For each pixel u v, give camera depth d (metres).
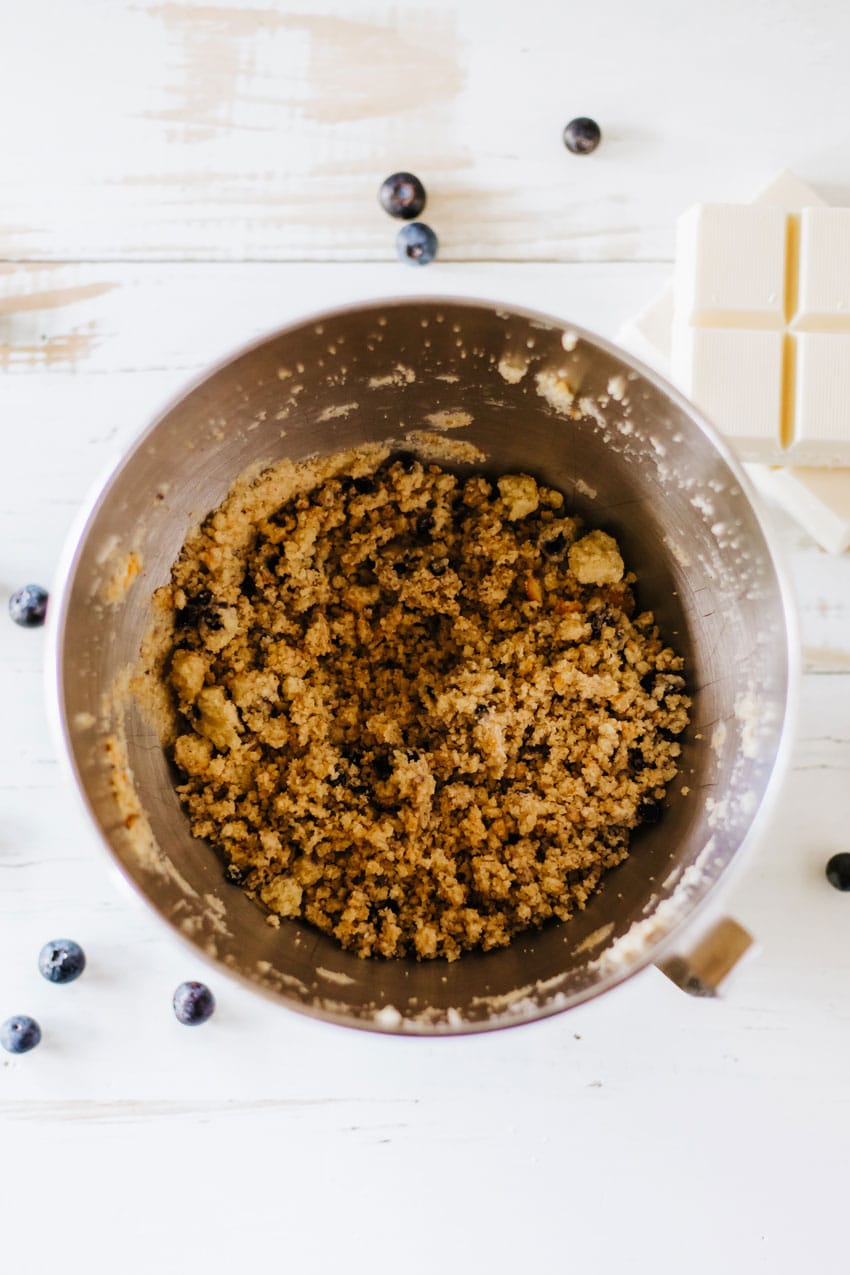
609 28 0.68
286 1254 0.66
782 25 0.68
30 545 0.66
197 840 0.61
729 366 0.64
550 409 0.60
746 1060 0.67
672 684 0.63
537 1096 0.67
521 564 0.65
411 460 0.64
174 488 0.58
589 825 0.62
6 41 0.67
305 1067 0.66
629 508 0.63
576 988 0.55
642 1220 0.67
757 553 0.56
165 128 0.67
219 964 0.53
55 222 0.67
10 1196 0.66
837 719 0.67
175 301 0.67
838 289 0.63
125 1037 0.66
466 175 0.68
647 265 0.68
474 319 0.55
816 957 0.67
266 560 0.63
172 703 0.62
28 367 0.67
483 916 0.62
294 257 0.67
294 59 0.67
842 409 0.63
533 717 0.63
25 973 0.66
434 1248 0.67
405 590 0.64
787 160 0.68
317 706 0.63
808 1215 0.67
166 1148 0.67
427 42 0.67
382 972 0.60
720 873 0.57
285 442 0.61
